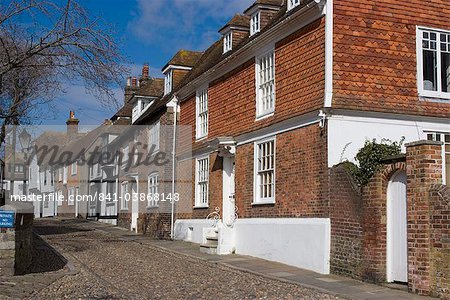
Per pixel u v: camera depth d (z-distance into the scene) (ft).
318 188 43.29
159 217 79.71
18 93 57.06
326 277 39.88
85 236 80.07
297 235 45.52
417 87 45.24
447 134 45.98
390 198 36.83
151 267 45.78
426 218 32.73
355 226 39.01
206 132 68.33
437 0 47.09
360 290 34.47
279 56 50.47
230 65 61.00
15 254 37.99
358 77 43.50
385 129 43.86
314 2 43.39
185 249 60.29
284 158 48.67
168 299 31.48
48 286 35.58
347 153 42.55
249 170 55.31
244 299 31.73
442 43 47.01
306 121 45.34
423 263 32.71
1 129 60.90
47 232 87.30
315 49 44.86
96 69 46.85
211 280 38.88
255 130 53.98
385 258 36.68
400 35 45.29
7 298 30.53
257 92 54.75
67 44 46.26
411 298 31.73
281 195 48.83
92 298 31.48
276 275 40.88
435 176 33.19
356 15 44.19
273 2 60.03
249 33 66.33
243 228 54.80
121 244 67.10
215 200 63.82
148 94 107.45
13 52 48.52
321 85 43.55
